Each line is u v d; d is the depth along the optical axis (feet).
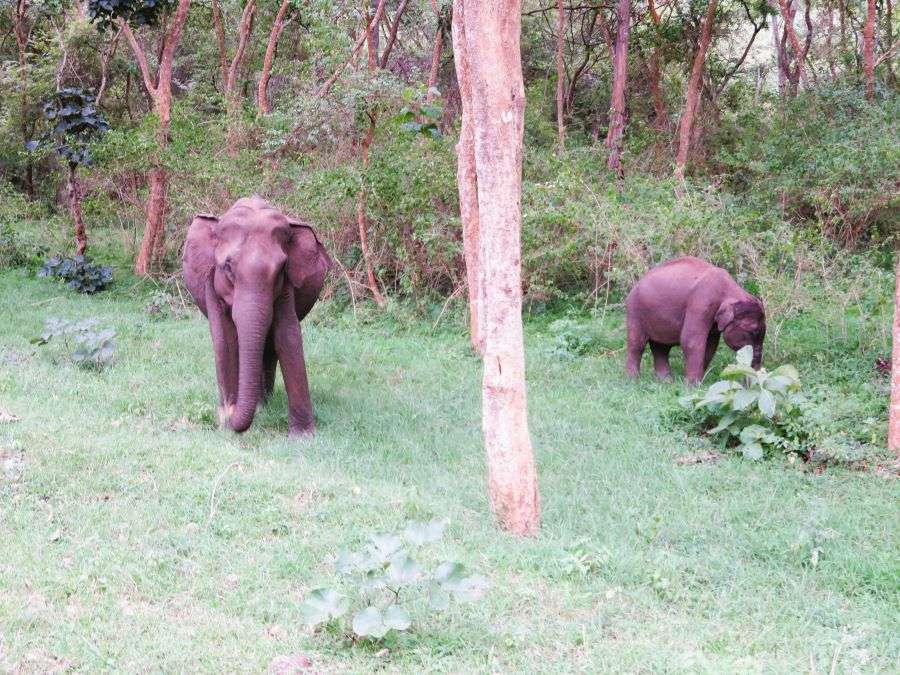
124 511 19.93
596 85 82.43
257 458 24.22
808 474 24.63
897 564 18.71
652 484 23.56
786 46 80.12
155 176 51.44
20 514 19.30
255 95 79.10
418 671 14.53
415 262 45.19
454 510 21.31
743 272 39.93
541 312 44.60
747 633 16.14
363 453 25.48
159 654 14.60
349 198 45.39
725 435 26.63
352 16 46.34
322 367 35.17
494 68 19.56
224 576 17.51
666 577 18.01
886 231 47.32
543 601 17.01
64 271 48.70
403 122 36.60
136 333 38.78
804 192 47.98
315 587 16.85
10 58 79.36
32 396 28.14
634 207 43.24
